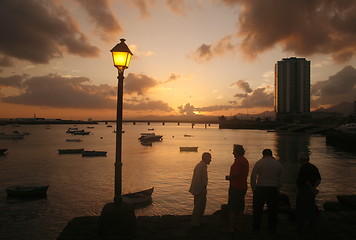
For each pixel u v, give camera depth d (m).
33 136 134.62
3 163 47.34
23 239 16.58
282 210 8.67
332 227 7.34
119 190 7.09
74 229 7.15
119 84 7.23
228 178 7.02
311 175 7.00
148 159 53.44
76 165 45.31
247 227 7.52
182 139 117.88
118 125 7.19
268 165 7.00
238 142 98.94
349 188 28.66
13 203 23.47
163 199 24.61
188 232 7.04
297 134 154.25
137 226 7.45
